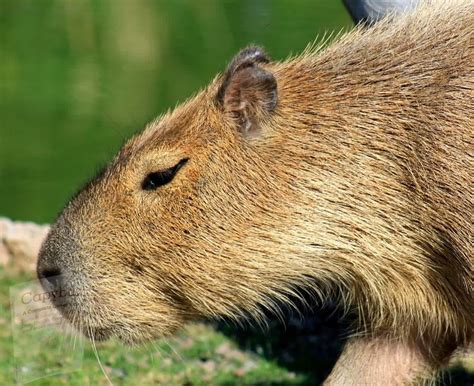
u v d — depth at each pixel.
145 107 29.75
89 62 34.38
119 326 11.45
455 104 11.20
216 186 11.21
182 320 11.64
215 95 11.38
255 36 31.75
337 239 11.37
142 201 11.23
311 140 11.34
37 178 24.38
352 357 12.26
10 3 40.78
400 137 11.31
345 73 11.59
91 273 11.30
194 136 11.23
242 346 15.70
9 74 32.81
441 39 11.59
